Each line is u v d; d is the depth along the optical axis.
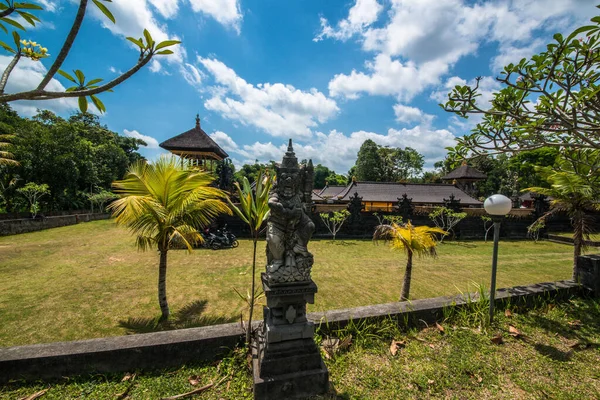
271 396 2.95
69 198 26.27
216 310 7.21
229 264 11.65
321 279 10.09
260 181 3.89
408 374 3.38
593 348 3.94
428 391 3.12
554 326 4.50
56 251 13.44
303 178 3.32
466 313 4.70
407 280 7.31
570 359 3.68
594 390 3.13
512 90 5.10
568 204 7.48
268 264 3.27
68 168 23.75
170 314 6.91
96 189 30.17
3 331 5.97
